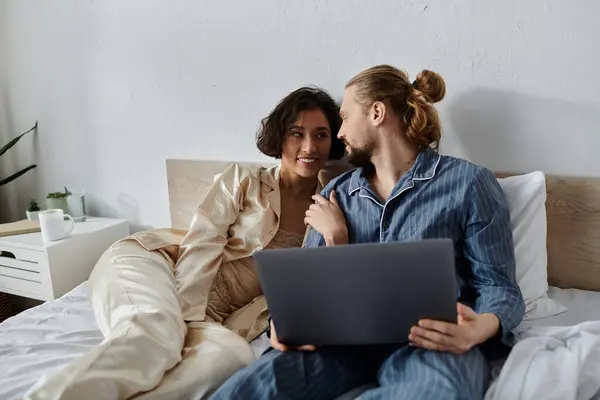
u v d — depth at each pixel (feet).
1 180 7.75
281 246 4.96
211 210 4.90
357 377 3.30
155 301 4.05
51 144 7.52
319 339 3.03
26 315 4.81
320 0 5.18
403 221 3.54
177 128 6.43
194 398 3.40
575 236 4.43
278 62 5.57
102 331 4.12
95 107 6.98
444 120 4.87
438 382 2.68
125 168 7.00
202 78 6.08
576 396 2.79
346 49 5.17
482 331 2.97
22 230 6.61
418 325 2.84
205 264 4.59
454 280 2.65
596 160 4.39
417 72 4.89
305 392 3.06
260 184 4.98
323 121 4.80
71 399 2.93
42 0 6.97
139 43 6.40
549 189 4.46
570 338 3.19
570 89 4.36
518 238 4.17
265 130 5.02
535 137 4.56
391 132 3.65
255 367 3.10
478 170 3.47
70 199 7.08
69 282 6.35
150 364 3.36
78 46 6.86
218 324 4.22
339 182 4.08
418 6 4.75
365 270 2.64
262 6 5.50
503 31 4.48
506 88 4.57
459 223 3.44
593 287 4.45
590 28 4.19
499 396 2.77
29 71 7.37
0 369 3.83
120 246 4.99
